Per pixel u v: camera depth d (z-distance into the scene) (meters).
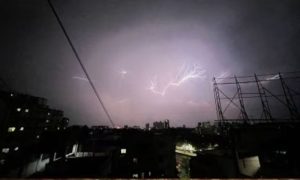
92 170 17.98
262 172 14.66
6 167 18.48
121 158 25.08
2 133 30.95
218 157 18.53
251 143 16.06
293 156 13.47
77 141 25.20
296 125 15.08
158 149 26.11
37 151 21.08
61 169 17.95
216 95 20.14
